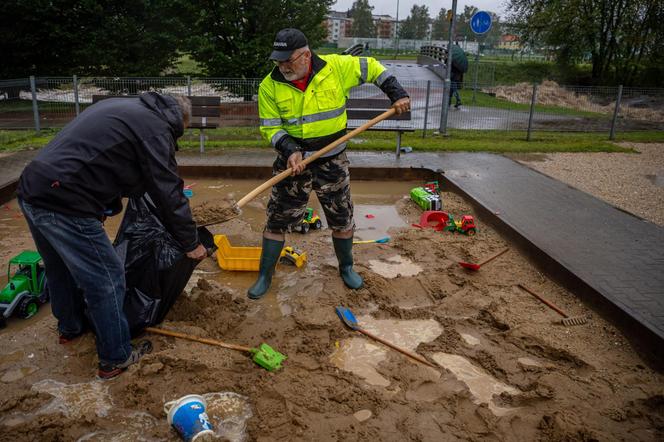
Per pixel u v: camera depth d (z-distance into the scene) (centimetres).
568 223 599
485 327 412
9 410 309
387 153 984
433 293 465
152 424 300
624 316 396
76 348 371
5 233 588
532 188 752
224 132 1175
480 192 722
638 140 1239
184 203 321
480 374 355
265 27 1705
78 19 1647
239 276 502
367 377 349
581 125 1406
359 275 490
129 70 1684
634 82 2538
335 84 421
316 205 717
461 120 1410
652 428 303
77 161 292
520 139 1216
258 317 423
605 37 2538
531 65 2919
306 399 318
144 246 375
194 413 280
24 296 410
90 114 305
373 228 630
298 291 468
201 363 345
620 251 516
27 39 1588
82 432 292
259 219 653
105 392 326
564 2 2527
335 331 399
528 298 459
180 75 1762
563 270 475
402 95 433
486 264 528
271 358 351
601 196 764
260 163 852
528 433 296
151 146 305
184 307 416
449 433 294
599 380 346
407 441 288
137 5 1662
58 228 295
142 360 343
